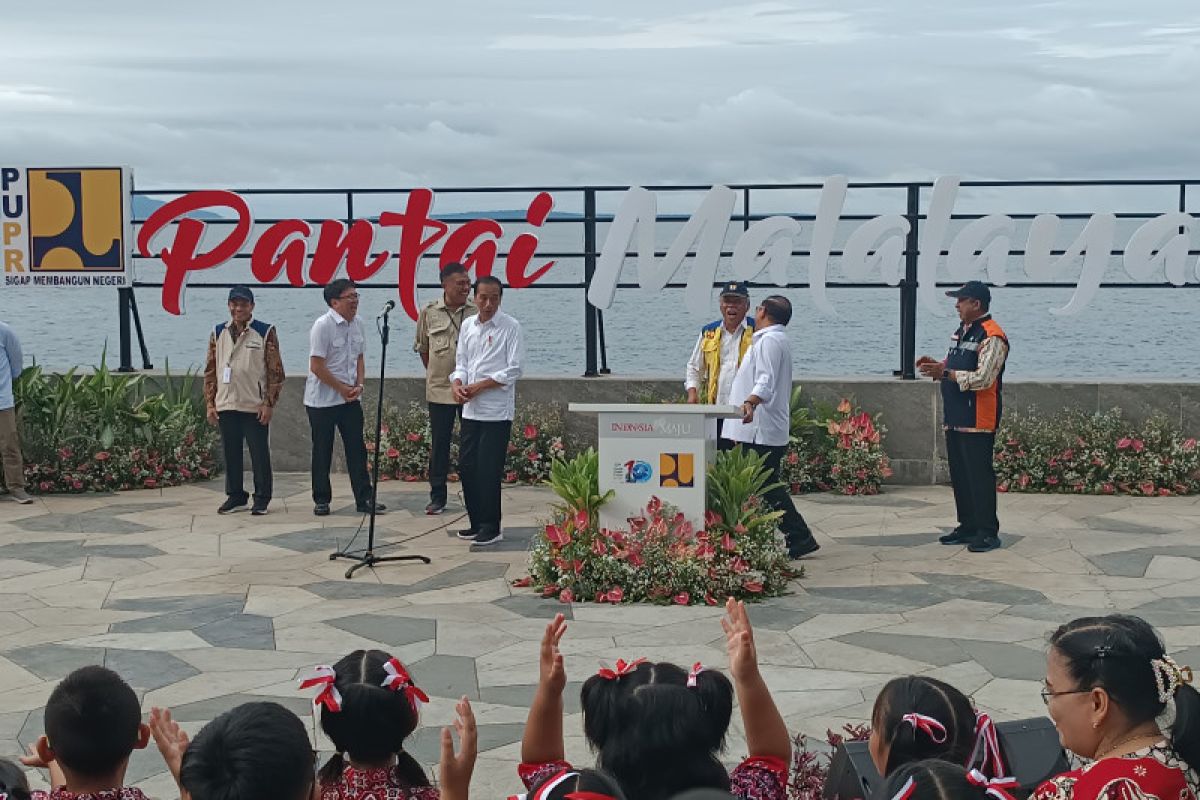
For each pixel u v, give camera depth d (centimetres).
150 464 1250
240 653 762
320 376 1110
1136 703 318
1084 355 2717
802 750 556
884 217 1236
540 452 1271
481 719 659
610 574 862
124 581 921
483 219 1291
